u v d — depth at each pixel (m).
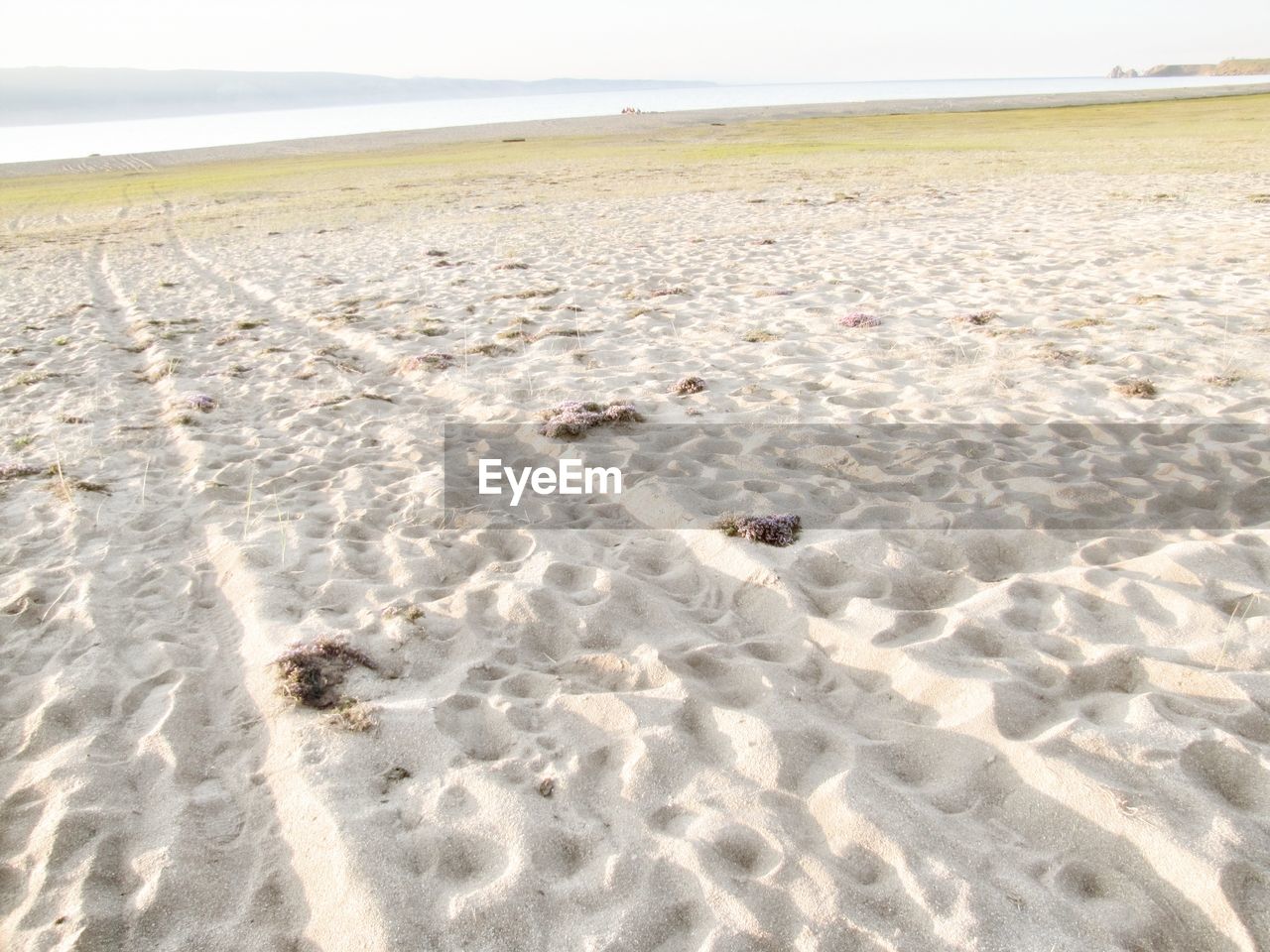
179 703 4.50
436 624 5.20
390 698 4.49
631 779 3.87
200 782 4.01
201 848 3.60
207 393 10.06
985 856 3.38
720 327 11.53
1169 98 64.25
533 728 4.28
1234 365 8.72
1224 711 4.02
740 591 5.46
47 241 23.27
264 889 3.42
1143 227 15.88
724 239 17.62
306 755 4.05
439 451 8.05
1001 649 4.68
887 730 4.15
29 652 5.07
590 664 4.79
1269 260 12.69
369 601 5.48
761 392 9.05
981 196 20.98
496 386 9.80
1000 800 3.67
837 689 4.49
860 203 21.05
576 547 6.11
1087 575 5.24
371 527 6.61
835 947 3.03
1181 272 12.47
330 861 3.46
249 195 31.25
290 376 10.63
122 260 19.81
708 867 3.37
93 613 5.40
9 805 3.89
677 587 5.60
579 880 3.38
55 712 4.47
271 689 4.54
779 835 3.49
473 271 16.20
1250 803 3.52
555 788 3.85
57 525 6.72
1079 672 4.40
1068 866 3.32
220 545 6.25
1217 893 3.08
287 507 6.93
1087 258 13.77
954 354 9.76
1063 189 21.14
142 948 3.19
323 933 3.20
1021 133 37.81
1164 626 4.73
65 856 3.57
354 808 3.71
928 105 75.56
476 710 4.43
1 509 7.07
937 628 4.89
